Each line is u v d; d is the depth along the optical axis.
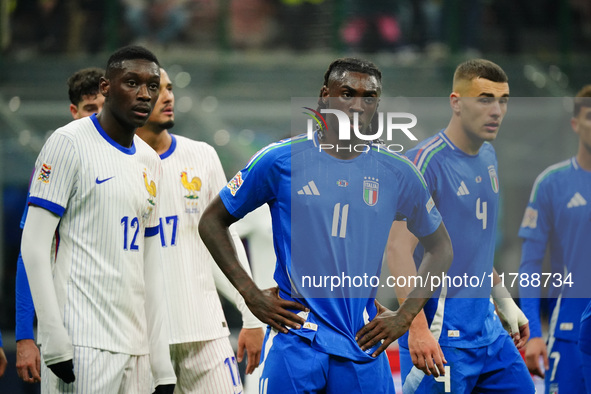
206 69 36.62
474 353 13.80
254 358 16.00
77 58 37.59
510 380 14.07
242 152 33.69
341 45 38.75
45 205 12.01
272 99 35.81
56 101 34.91
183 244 15.03
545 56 39.22
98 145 12.51
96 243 12.28
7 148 33.34
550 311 16.38
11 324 31.97
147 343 12.98
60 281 12.22
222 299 28.77
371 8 38.66
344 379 11.57
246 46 39.31
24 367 14.00
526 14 39.44
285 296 11.90
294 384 11.48
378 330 11.69
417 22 38.62
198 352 15.02
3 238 33.56
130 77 12.38
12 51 38.44
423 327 13.19
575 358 16.09
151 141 15.11
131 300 12.55
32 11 38.41
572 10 39.88
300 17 39.19
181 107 34.88
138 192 12.69
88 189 12.25
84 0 38.56
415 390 14.00
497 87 13.59
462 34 38.53
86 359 12.07
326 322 11.66
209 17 39.31
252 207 12.05
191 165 15.38
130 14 38.81
